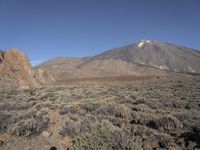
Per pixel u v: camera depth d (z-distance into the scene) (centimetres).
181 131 1137
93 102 1938
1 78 5188
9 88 4856
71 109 1630
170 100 2202
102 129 827
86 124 1167
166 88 3603
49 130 1177
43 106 1838
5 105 2005
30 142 1045
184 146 945
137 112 1639
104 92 3166
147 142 985
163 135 1028
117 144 788
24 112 1686
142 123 1301
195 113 1496
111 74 18850
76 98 2569
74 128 1109
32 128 1156
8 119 1399
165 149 923
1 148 1003
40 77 7469
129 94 2822
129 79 7881
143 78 7894
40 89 4222
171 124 1187
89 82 7481
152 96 2583
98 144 764
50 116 1472
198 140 975
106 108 1570
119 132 879
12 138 1101
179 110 1747
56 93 3034
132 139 848
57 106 1797
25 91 3975
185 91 3055
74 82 7625
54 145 1007
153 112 1636
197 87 3456
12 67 5491
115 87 4434
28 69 5747
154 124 1232
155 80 6225
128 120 1396
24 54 5925
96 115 1480
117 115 1488
